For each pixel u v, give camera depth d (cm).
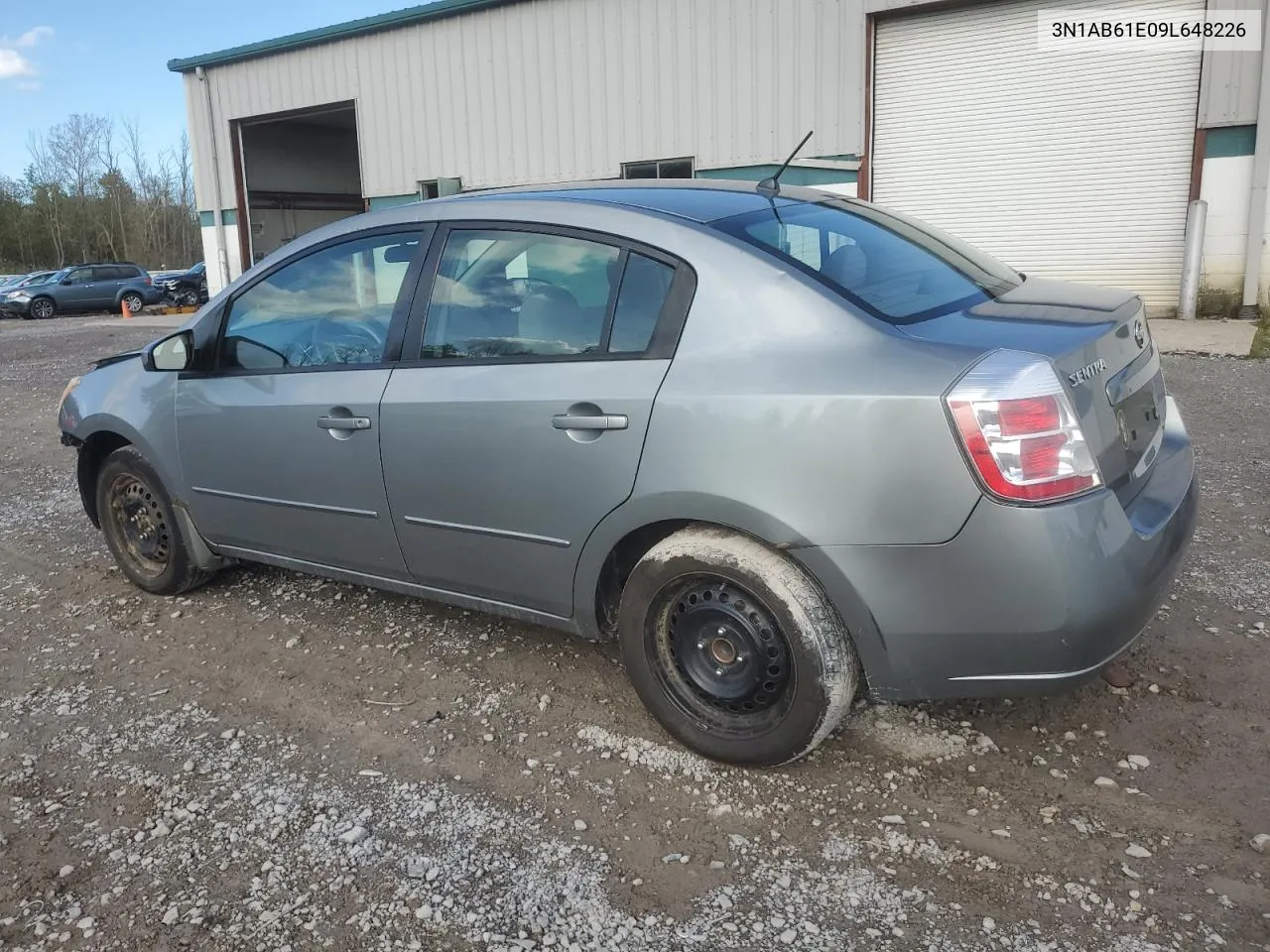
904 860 250
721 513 270
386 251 356
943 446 241
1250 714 308
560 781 290
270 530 393
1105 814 263
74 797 292
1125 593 247
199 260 6806
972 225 1493
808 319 267
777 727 278
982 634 247
